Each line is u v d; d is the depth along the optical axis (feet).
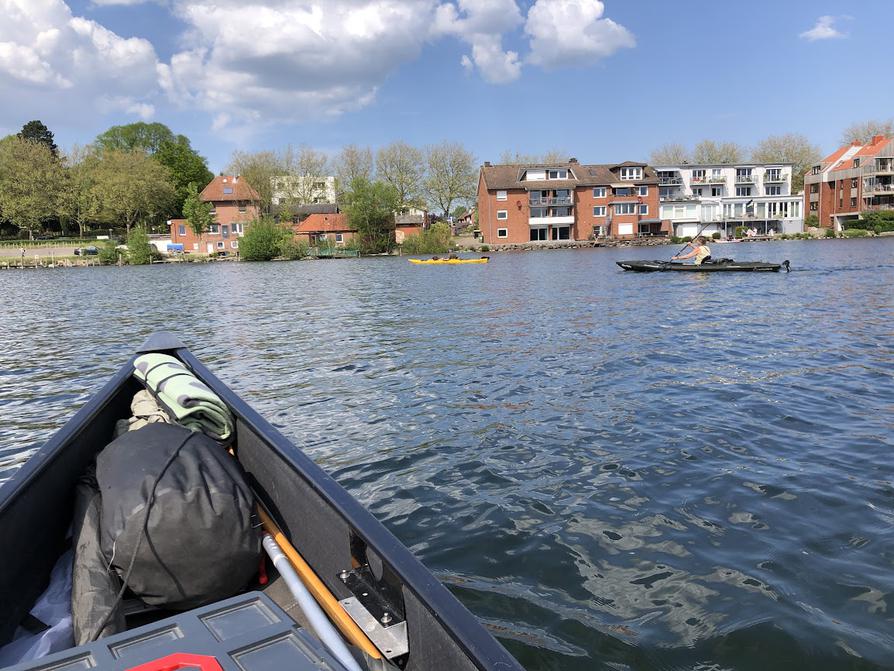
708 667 10.44
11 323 61.36
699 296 61.52
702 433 21.53
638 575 13.24
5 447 23.97
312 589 8.88
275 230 216.54
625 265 92.38
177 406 12.25
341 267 157.17
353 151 262.26
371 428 23.66
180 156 288.92
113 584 8.57
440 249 227.61
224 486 9.10
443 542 14.98
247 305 71.26
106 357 41.24
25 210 230.89
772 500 16.35
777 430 21.62
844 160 271.90
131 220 252.62
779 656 10.60
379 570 8.01
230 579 9.05
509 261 154.30
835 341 36.65
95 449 12.68
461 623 6.24
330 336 45.29
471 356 35.60
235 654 5.60
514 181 238.07
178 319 60.49
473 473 19.03
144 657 5.49
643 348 36.14
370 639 7.45
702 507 16.15
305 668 5.44
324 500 9.10
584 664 10.63
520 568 13.71
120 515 8.50
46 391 32.27
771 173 265.75
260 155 260.62
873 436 20.71
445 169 260.83
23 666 5.36
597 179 241.96
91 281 131.44
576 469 18.95
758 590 12.44
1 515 8.22
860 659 10.43
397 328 47.78
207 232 246.27
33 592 9.09
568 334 41.86
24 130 295.07
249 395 28.91
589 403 25.52
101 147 290.56
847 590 12.32
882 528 14.69
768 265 82.23
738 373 29.55
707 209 254.47
